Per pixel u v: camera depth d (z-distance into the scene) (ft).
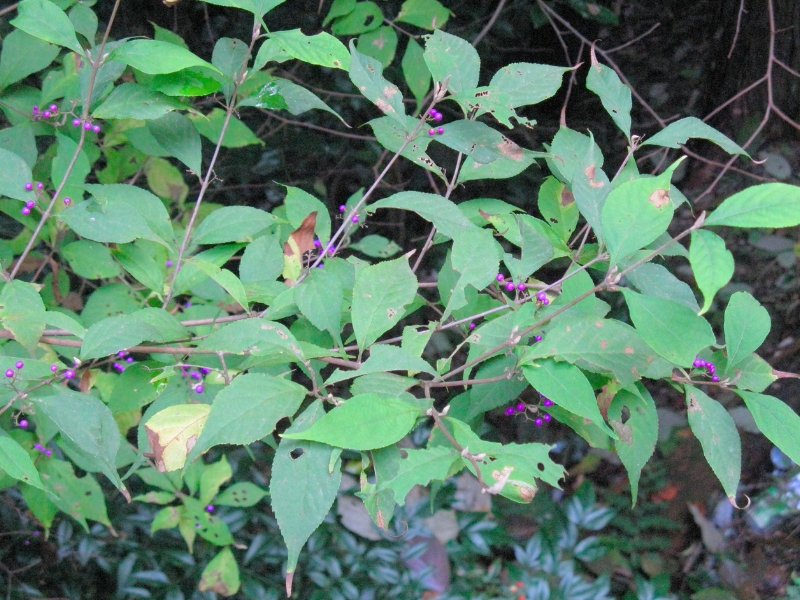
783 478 7.81
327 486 1.72
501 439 8.11
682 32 8.43
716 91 7.95
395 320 2.00
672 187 2.30
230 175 7.84
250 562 6.79
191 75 2.26
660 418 8.39
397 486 1.68
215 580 4.71
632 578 7.32
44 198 2.75
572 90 8.31
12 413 2.50
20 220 3.25
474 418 2.31
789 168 7.46
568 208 2.44
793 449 2.00
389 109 2.29
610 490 8.17
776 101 7.34
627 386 2.03
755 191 1.69
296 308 2.18
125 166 3.84
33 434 3.36
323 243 2.53
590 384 2.05
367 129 8.04
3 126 4.76
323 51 2.02
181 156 2.44
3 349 2.75
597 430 2.21
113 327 2.03
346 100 7.96
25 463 1.80
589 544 7.28
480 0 7.88
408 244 8.25
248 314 2.16
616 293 7.60
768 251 7.84
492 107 2.20
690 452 8.18
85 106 2.24
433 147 7.95
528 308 2.07
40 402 1.97
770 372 2.12
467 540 7.11
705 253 1.69
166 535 6.72
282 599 6.56
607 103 2.31
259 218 2.40
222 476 4.51
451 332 7.61
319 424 1.68
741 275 7.91
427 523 7.18
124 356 2.31
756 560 7.57
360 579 6.75
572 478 8.25
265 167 7.85
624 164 2.28
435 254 8.18
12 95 2.98
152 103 2.28
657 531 7.89
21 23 2.12
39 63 2.90
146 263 2.56
